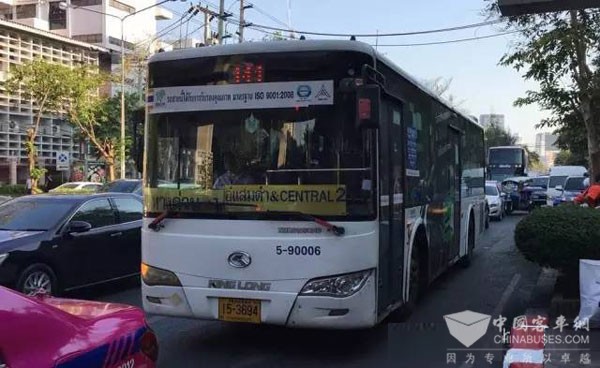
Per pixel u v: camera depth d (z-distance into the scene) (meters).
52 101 38.66
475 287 9.68
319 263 5.51
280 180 5.67
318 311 5.51
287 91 5.75
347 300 5.48
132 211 10.10
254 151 5.78
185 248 5.87
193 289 5.82
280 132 5.73
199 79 6.02
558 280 8.07
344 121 5.62
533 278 10.45
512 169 37.00
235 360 6.05
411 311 7.22
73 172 47.84
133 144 6.68
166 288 5.93
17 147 44.09
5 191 38.66
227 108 5.91
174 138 6.07
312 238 5.53
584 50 12.45
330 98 5.66
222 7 31.58
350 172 5.58
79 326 3.11
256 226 5.67
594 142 12.92
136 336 3.35
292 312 5.55
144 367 3.38
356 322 5.54
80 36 57.78
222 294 5.73
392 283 6.30
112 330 3.25
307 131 5.68
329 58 5.69
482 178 13.95
